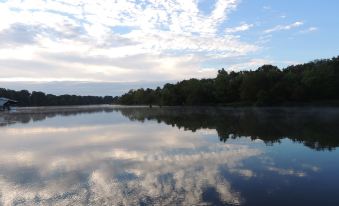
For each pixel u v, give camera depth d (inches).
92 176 780.6
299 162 883.4
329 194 621.9
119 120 2493.8
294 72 4889.3
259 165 852.0
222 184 687.7
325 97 4207.7
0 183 735.1
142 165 880.9
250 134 1444.4
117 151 1104.2
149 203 585.6
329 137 1311.5
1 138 1496.1
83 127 1955.0
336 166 834.2
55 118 2847.0
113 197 623.5
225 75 5492.1
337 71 4328.3
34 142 1349.7
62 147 1211.9
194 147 1145.4
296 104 4124.0
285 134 1418.6
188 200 595.5
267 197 607.5
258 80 4453.7
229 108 4333.2
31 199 627.5
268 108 3951.8
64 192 662.5
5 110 4945.9
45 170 850.1
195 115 2883.9
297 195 618.2
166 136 1448.1
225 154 1005.8
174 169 826.8
